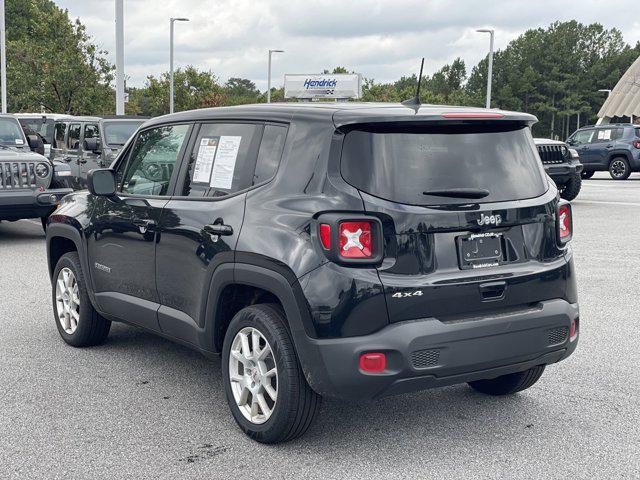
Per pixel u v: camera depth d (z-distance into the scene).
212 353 4.62
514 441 4.31
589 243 11.53
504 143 4.24
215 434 4.40
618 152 25.70
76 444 4.25
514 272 4.09
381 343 3.74
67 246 6.46
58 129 16.91
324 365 3.79
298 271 3.84
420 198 3.88
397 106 4.21
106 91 37.66
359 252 3.77
